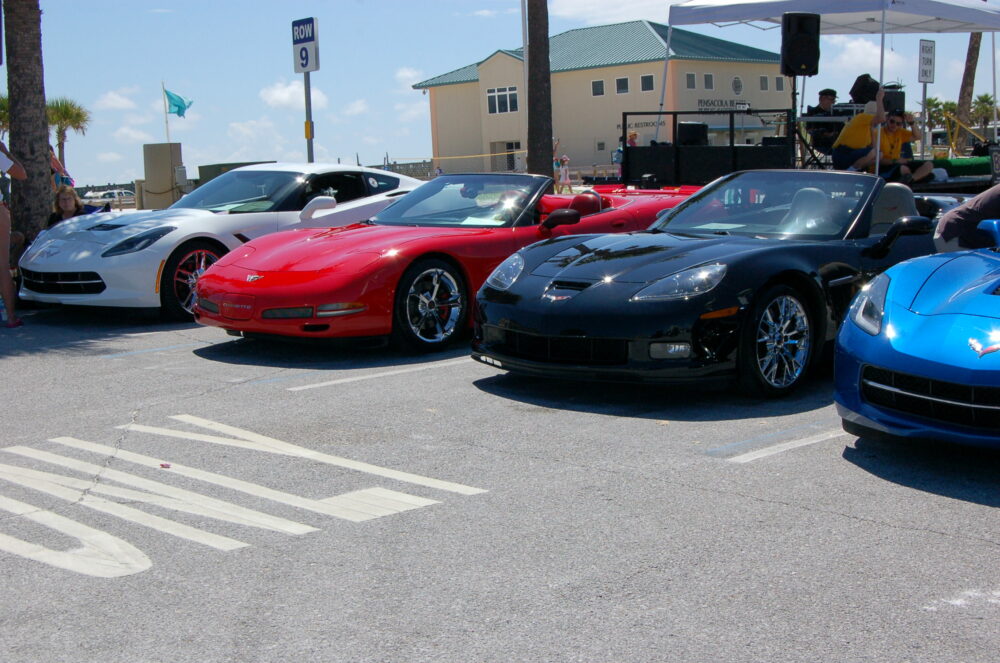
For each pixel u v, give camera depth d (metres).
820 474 4.11
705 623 2.80
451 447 4.58
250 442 4.73
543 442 4.64
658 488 3.96
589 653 2.64
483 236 7.14
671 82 53.03
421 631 2.78
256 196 9.39
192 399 5.68
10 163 8.42
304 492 3.98
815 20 10.93
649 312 5.09
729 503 3.77
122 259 8.37
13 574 3.23
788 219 6.08
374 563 3.26
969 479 4.03
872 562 3.21
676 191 9.35
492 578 3.12
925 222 5.73
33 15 10.91
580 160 57.03
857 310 4.52
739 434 4.73
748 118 41.94
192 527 3.62
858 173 6.29
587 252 5.80
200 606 2.96
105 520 3.71
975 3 12.12
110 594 3.06
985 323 4.01
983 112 51.72
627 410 5.23
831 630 2.76
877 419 4.19
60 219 10.07
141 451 4.62
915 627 2.77
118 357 7.06
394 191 10.00
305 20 12.41
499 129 58.88
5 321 8.76
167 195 15.49
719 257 5.35
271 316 6.57
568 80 56.78
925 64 14.21
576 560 3.25
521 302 5.49
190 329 8.26
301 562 3.28
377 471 4.24
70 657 2.68
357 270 6.54
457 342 7.29
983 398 3.84
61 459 4.52
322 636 2.76
